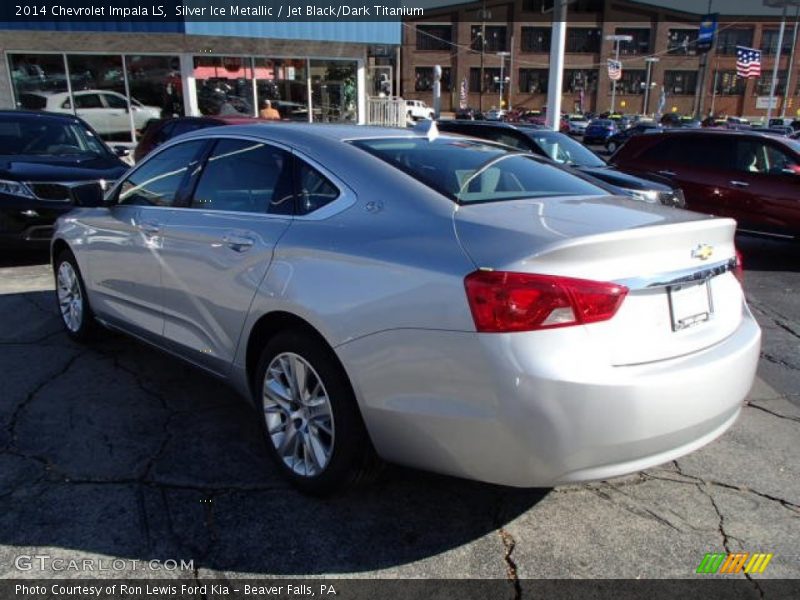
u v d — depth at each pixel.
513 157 3.53
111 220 4.14
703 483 3.17
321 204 2.97
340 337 2.62
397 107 20.23
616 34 69.88
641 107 70.94
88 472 3.13
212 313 3.33
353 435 2.71
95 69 15.62
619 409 2.27
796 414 3.97
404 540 2.70
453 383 2.34
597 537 2.74
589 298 2.27
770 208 8.58
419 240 2.55
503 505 2.95
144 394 4.00
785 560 2.63
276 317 2.98
